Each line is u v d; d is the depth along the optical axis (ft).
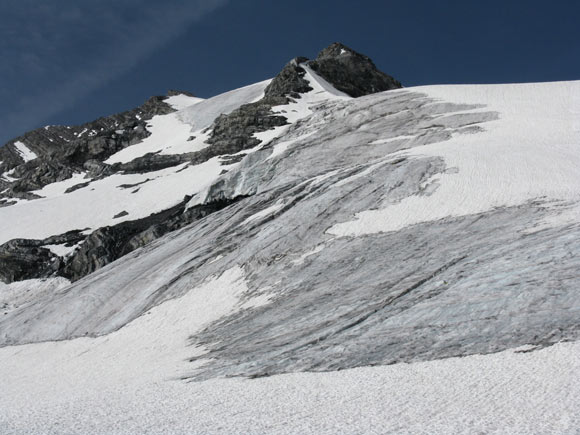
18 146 563.07
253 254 128.57
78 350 122.72
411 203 121.29
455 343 60.49
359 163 175.52
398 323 70.54
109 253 220.84
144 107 565.94
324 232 123.75
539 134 155.63
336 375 61.87
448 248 90.84
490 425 39.75
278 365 71.51
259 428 47.14
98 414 62.75
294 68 425.69
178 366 87.61
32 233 254.47
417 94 233.35
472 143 154.10
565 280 62.54
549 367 48.75
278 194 165.78
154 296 133.80
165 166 333.21
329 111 239.71
